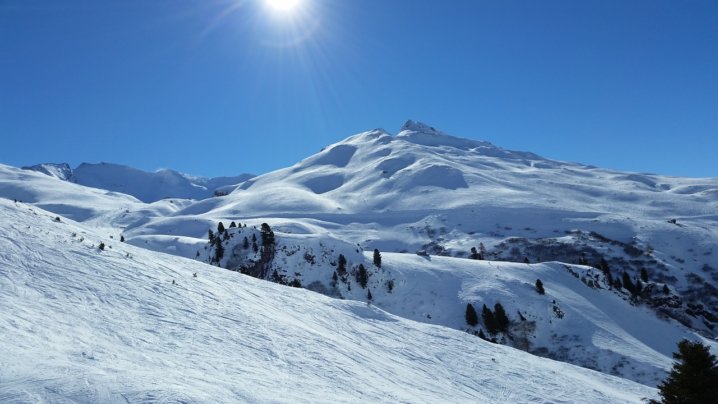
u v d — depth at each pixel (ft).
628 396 113.29
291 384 51.31
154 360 47.44
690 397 82.28
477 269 239.91
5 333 42.52
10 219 84.79
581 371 128.67
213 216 618.85
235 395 39.19
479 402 80.23
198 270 109.91
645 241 388.98
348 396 53.78
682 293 308.60
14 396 30.42
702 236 392.27
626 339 185.26
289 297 115.34
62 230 91.20
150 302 68.59
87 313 56.49
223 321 71.72
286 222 479.82
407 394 66.49
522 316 194.90
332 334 93.71
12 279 59.57
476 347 119.65
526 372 108.27
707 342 211.61
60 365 37.29
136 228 515.50
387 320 124.16
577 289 236.43
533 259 368.48
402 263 240.32
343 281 217.15
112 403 31.27
